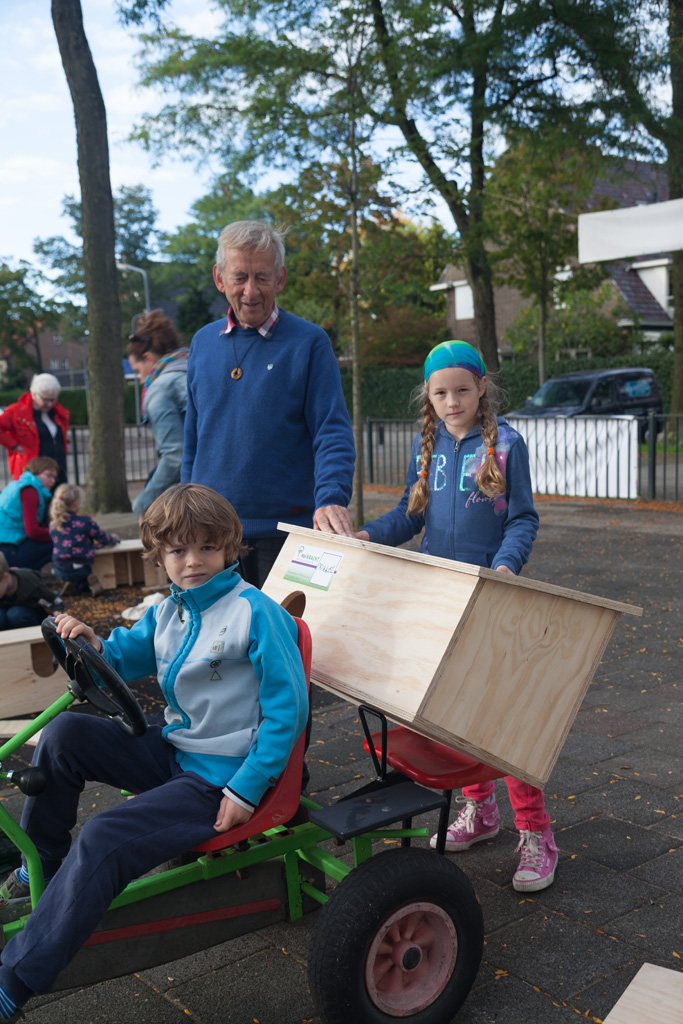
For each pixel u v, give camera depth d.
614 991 2.35
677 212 12.23
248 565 3.34
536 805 2.84
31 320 60.28
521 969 2.46
